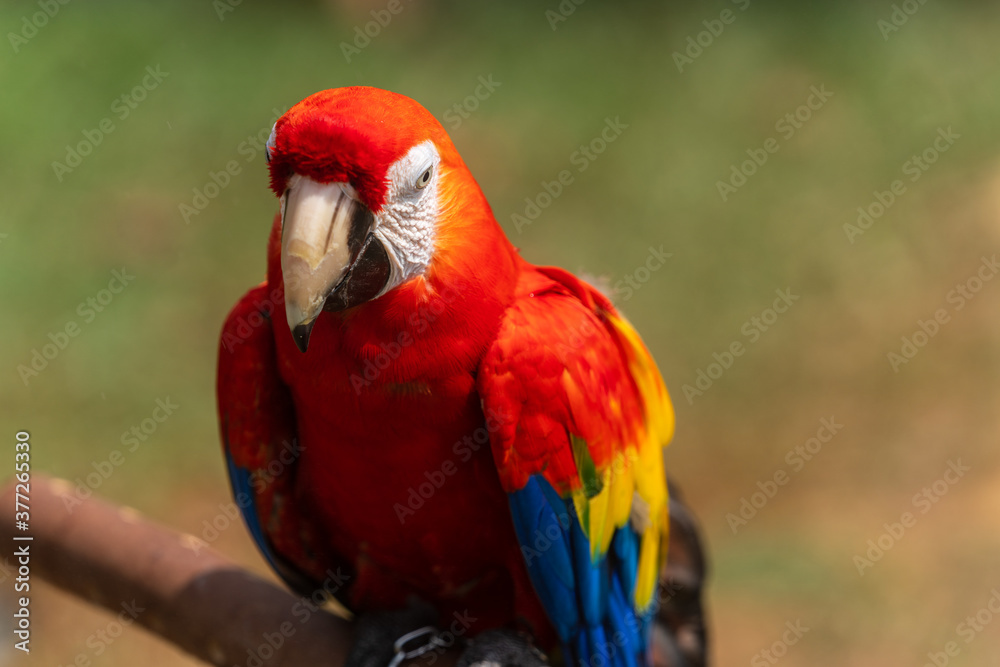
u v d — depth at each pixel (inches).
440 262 227.5
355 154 209.5
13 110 872.3
